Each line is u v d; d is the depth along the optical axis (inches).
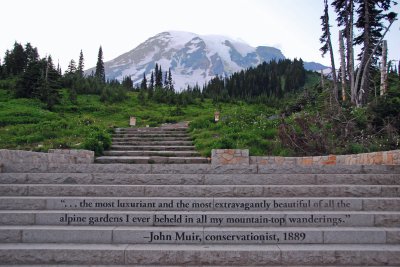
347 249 209.0
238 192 274.5
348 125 553.9
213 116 962.1
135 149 599.5
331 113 605.6
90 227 233.0
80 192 277.0
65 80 1884.8
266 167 321.4
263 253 207.3
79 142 625.3
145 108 1501.0
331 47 1035.9
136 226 238.7
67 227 232.2
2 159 363.6
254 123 689.0
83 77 2178.9
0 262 207.5
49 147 592.7
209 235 224.2
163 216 240.8
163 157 519.2
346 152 498.3
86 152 498.3
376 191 272.5
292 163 475.2
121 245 218.5
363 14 1007.0
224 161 488.1
